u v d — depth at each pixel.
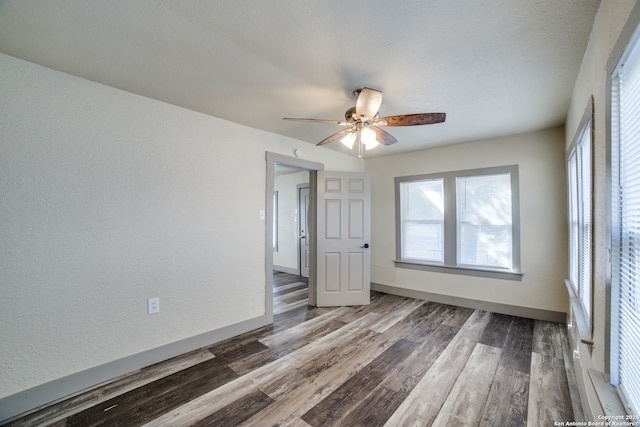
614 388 1.17
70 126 2.00
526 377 2.14
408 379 2.13
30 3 1.30
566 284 2.77
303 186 5.95
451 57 1.77
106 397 1.93
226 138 2.93
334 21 1.45
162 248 2.46
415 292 4.30
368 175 4.06
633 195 1.07
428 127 3.20
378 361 2.39
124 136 2.25
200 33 1.55
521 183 3.46
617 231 1.17
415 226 4.40
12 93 1.78
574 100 2.23
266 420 1.71
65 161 1.97
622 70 1.11
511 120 2.96
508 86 2.16
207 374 2.21
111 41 1.62
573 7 1.33
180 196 2.58
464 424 1.66
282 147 3.51
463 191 3.95
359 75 2.00
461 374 2.19
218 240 2.85
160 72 1.97
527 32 1.52
